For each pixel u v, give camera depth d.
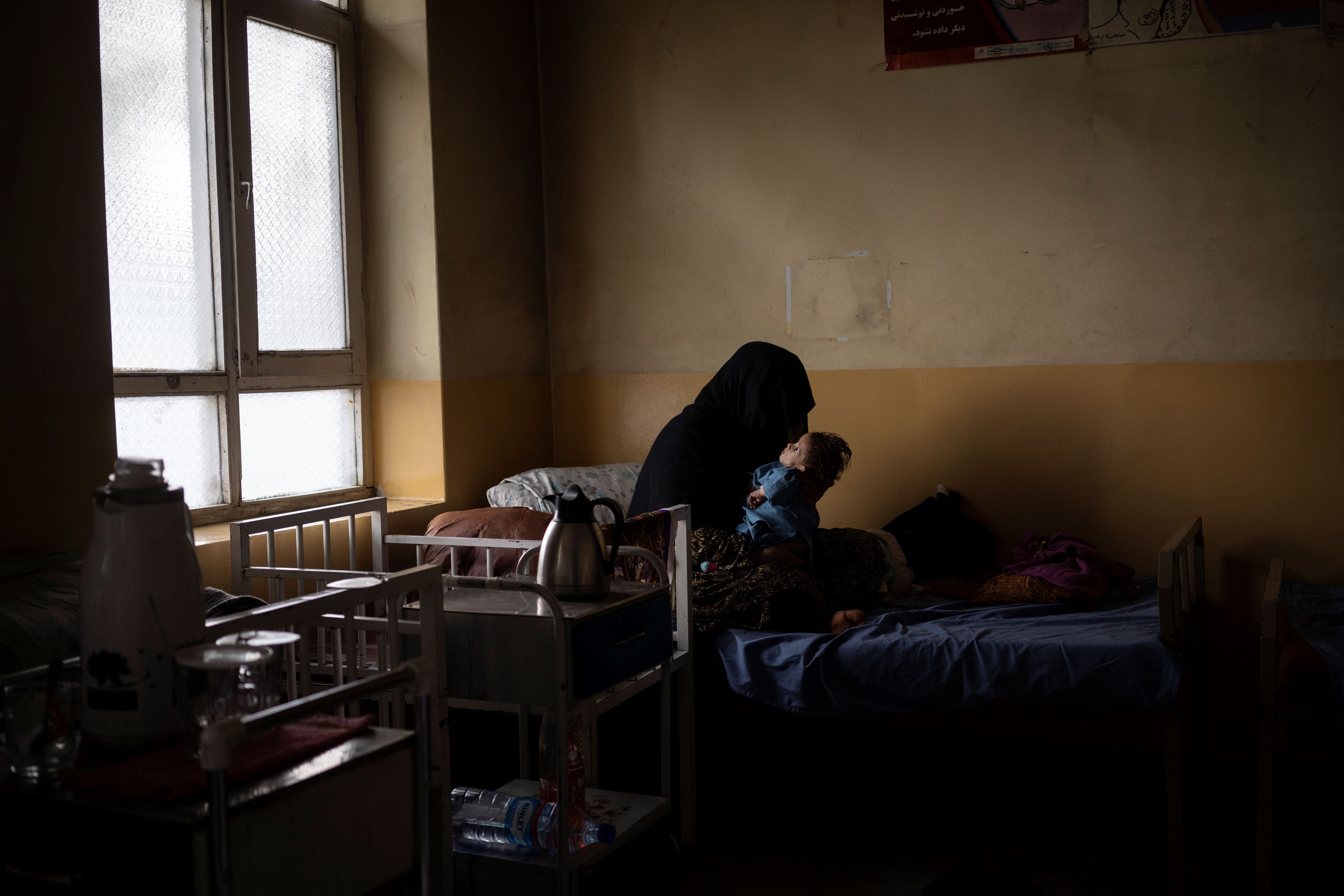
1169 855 2.44
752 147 3.90
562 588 2.15
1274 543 3.30
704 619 2.87
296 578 2.44
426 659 1.50
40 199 2.21
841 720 3.34
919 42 3.65
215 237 3.09
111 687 1.34
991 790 3.13
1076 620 2.88
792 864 2.65
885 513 3.77
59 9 2.26
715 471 3.25
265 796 1.21
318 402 3.52
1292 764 3.17
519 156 4.07
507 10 4.00
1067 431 3.53
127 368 2.83
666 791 2.52
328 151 3.54
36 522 2.20
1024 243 3.56
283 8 3.31
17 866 1.25
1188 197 3.37
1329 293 3.23
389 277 3.68
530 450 4.12
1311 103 3.23
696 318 4.02
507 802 2.20
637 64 4.05
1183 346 3.39
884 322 3.74
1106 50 3.44
